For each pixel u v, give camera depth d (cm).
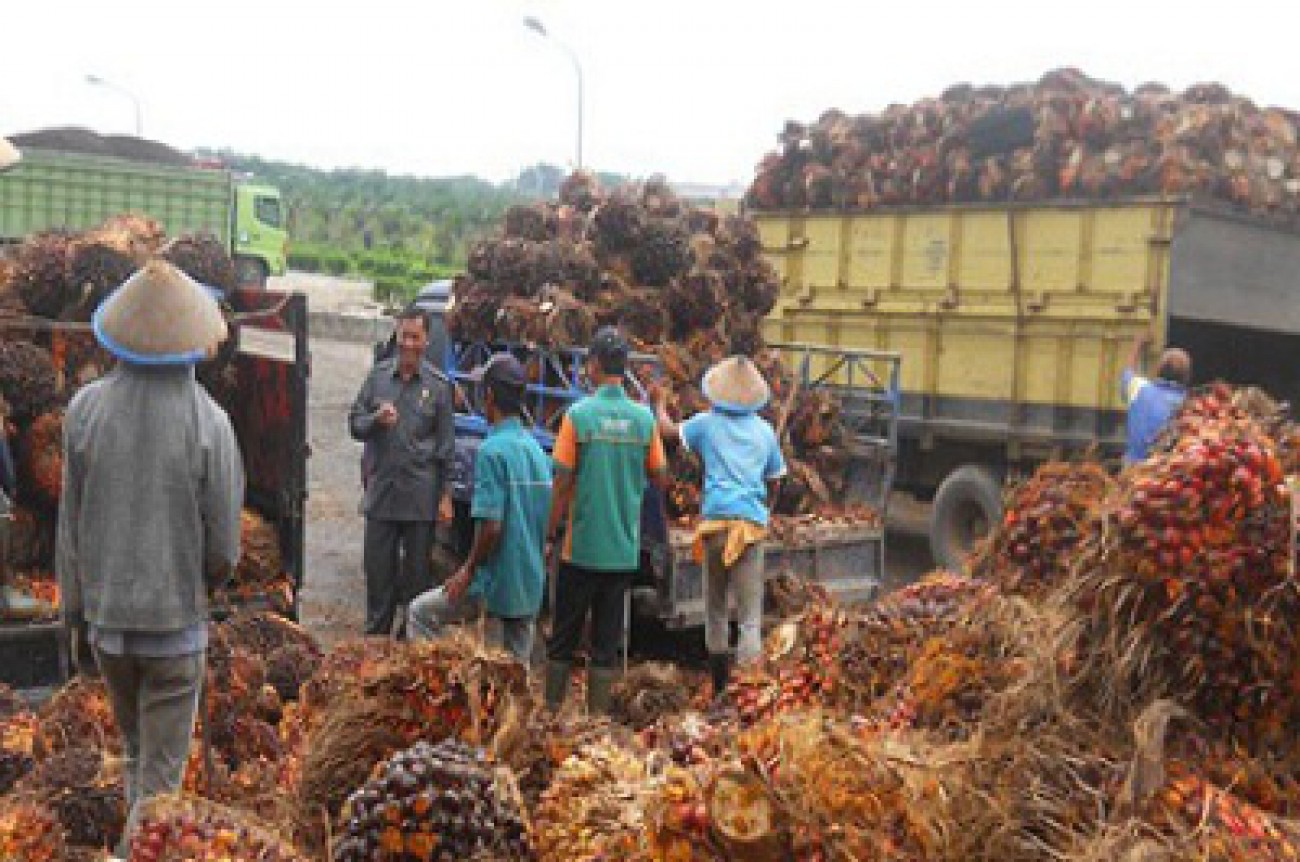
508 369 621
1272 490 280
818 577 880
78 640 445
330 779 352
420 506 784
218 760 490
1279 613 277
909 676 335
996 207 1099
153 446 419
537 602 634
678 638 877
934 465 1187
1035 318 1066
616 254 983
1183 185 1010
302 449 744
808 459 986
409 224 5219
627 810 296
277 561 743
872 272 1216
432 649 362
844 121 1275
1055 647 292
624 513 643
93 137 2411
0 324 694
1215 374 1175
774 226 1312
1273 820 269
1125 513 285
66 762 443
